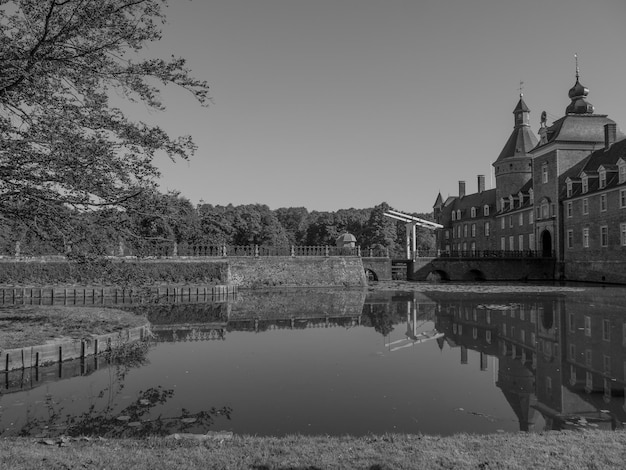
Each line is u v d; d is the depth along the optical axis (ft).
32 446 21.91
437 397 34.47
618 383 37.27
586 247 153.07
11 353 43.01
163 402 34.01
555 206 169.27
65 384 39.27
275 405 32.94
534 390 35.81
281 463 19.17
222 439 23.53
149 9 34.45
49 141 33.24
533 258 172.86
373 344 55.67
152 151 36.63
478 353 49.39
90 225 38.09
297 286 149.79
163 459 19.71
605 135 156.46
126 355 50.21
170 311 91.97
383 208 284.82
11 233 41.60
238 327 70.13
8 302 108.17
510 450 20.61
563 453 20.13
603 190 142.41
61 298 115.85
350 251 163.73
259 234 275.80
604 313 74.08
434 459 19.45
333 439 23.38
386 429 28.07
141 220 39.55
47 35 33.50
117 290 117.60
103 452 20.79
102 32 33.96
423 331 63.57
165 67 35.50
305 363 45.96
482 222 246.27
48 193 36.37
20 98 34.24
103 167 35.63
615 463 18.86
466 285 143.95
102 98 35.47
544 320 68.69
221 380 39.83
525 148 218.18
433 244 333.62
